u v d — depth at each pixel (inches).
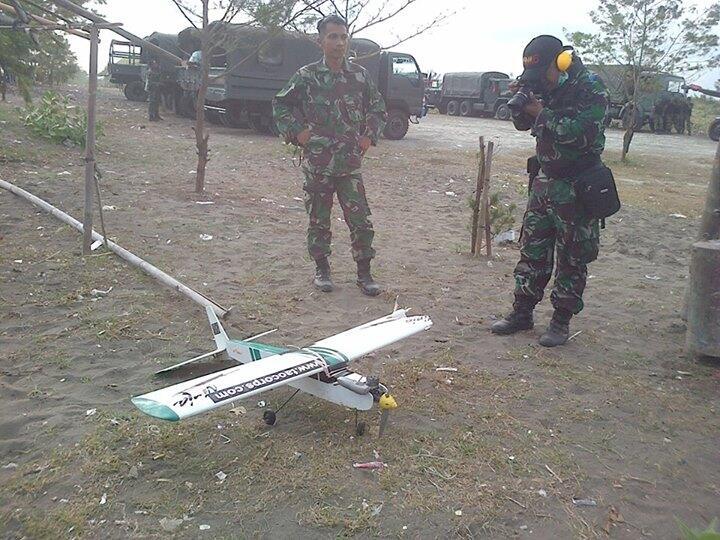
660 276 281.1
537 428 151.2
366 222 229.1
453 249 304.5
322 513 117.5
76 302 206.4
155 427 140.7
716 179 210.5
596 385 173.9
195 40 797.2
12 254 244.2
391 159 609.6
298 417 149.1
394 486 126.3
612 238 350.9
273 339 191.3
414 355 186.4
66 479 123.2
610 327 217.9
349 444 139.3
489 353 191.2
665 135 1189.1
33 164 414.3
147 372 165.9
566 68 170.6
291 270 255.1
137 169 441.4
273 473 128.0
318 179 224.2
